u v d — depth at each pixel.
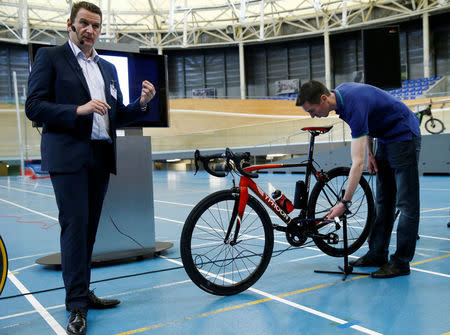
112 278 2.71
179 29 26.05
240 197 2.34
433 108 11.55
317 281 2.51
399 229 2.54
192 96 27.25
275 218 4.82
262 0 22.27
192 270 2.23
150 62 3.16
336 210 2.45
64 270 1.98
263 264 2.43
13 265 3.20
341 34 24.34
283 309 2.07
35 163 20.14
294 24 24.27
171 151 21.30
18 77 24.81
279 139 17.30
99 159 2.10
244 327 1.86
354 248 2.98
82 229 2.00
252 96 26.33
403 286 2.35
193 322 1.95
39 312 2.15
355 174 2.37
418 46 22.70
